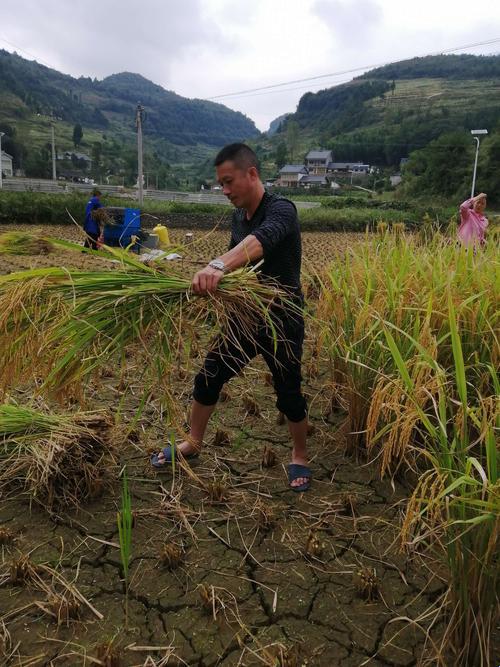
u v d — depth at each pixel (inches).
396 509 108.8
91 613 82.7
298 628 80.4
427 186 2348.7
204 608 83.0
